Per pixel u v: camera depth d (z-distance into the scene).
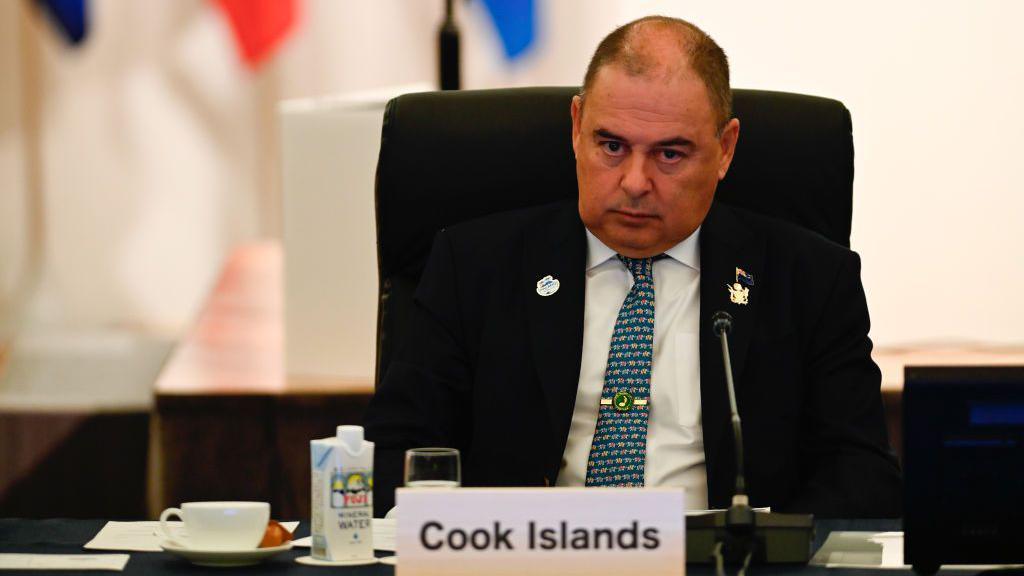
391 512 5.61
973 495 4.47
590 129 6.21
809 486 6.27
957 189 15.70
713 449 6.19
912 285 15.59
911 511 4.48
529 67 19.80
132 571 4.55
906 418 4.49
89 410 13.09
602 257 6.52
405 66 20.39
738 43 17.19
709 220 6.60
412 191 6.84
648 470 6.24
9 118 19.84
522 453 6.32
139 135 20.14
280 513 9.26
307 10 20.28
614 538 4.18
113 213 20.12
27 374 16.44
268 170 20.36
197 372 10.15
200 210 20.30
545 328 6.38
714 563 4.63
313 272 9.73
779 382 6.38
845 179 7.00
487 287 6.55
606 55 6.22
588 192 6.26
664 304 6.45
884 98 16.02
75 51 19.91
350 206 9.62
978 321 15.48
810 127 6.98
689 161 6.16
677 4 17.95
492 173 6.86
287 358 9.81
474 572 4.15
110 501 13.02
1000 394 4.49
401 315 6.87
